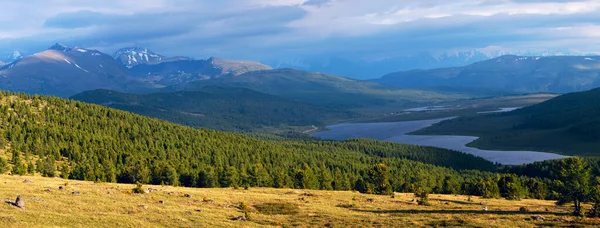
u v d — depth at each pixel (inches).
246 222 2694.4
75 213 2472.9
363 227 2719.0
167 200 3191.4
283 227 2691.9
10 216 2199.8
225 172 6318.9
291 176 7081.7
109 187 3752.5
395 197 4480.8
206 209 2974.9
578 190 3403.1
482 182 6181.1
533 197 6397.6
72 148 7372.1
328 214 3139.8
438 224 2837.1
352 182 7062.0
